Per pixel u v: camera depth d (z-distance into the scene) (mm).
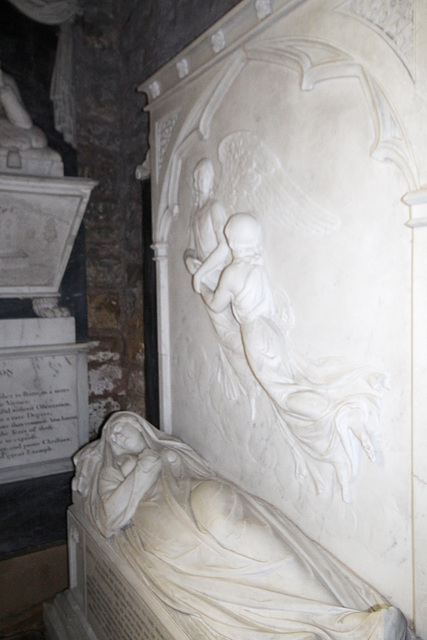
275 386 1894
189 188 2539
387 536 1604
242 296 1989
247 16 1982
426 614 1470
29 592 3207
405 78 1401
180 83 2441
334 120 1665
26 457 3252
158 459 2357
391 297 1531
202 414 2596
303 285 1848
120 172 3572
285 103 1859
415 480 1467
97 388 3594
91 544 2488
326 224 1729
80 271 3438
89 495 2555
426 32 1329
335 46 1608
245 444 2256
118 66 3521
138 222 3391
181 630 1750
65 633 2605
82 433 3438
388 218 1521
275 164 1926
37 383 3248
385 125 1476
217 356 2416
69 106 3314
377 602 1608
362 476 1680
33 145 3123
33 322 3207
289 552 1744
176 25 2863
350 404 1655
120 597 2166
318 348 1803
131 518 2225
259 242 2039
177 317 2762
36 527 3307
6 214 2986
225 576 1763
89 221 3467
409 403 1501
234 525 1860
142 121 3285
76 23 3334
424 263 1391
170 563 1912
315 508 1883
